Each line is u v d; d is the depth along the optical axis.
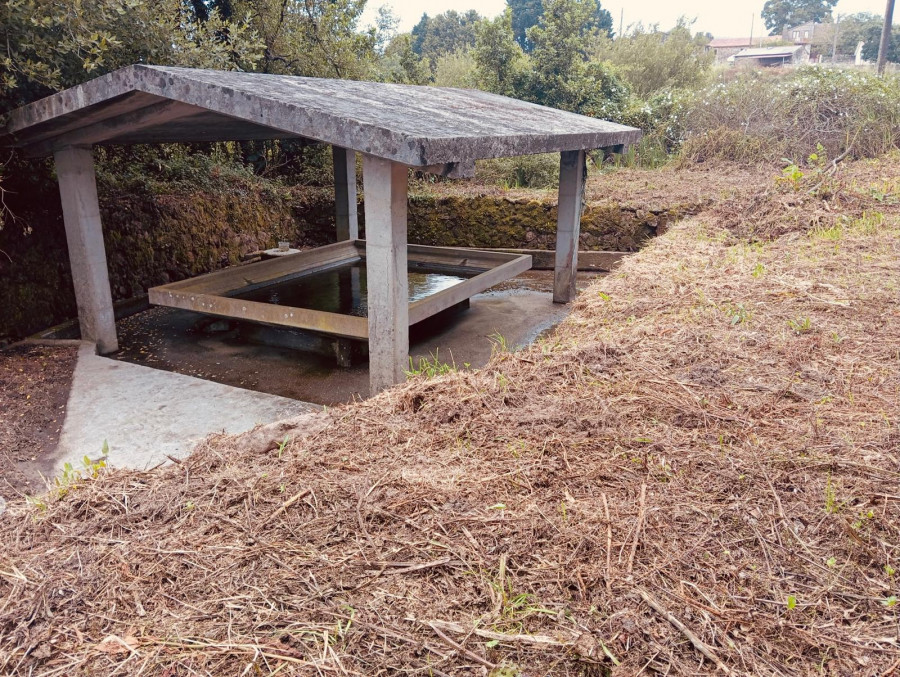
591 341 3.29
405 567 1.69
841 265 4.37
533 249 9.66
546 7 13.23
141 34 6.07
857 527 1.75
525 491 2.02
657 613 1.49
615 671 1.33
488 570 1.66
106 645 1.49
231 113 4.00
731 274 4.38
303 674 1.36
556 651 1.39
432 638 1.45
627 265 4.85
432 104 5.39
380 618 1.51
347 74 10.80
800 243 5.18
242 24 9.57
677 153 12.02
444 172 3.97
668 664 1.35
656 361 2.98
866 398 2.51
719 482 1.99
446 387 2.88
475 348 6.12
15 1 4.73
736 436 2.26
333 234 10.34
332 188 10.73
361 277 7.44
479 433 2.43
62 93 4.55
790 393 2.57
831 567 1.62
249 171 10.19
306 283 7.17
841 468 2.02
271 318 5.48
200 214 8.29
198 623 1.54
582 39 13.27
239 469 2.32
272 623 1.52
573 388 2.77
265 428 2.64
